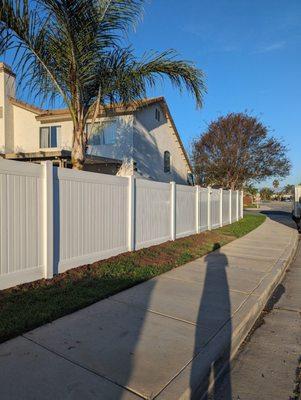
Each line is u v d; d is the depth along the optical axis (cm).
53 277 625
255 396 351
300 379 384
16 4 691
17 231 561
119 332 449
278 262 957
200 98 893
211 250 1111
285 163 3058
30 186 583
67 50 775
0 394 307
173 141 2534
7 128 2089
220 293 643
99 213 758
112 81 850
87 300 544
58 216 645
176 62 854
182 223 1227
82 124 851
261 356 438
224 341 436
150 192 986
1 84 2081
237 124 3025
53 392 313
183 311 540
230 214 1969
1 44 715
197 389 343
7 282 546
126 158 1892
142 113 2022
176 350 407
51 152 1459
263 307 628
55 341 412
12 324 435
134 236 897
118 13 772
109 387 326
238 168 3027
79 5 715
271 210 4638
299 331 518
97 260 754
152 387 329
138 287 655
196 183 3316
